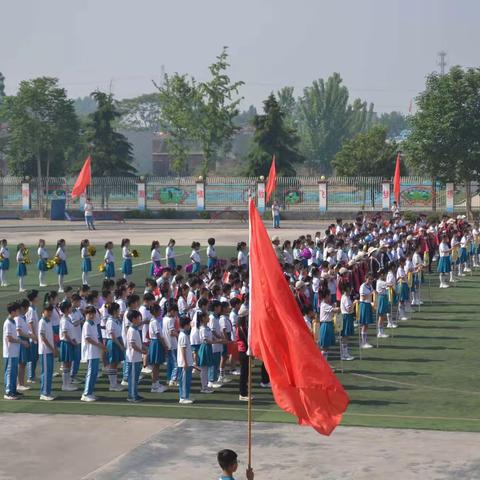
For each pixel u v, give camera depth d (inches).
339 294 1168.2
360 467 661.9
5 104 3494.1
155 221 3070.9
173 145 4210.1
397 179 2807.6
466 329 1220.5
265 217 3093.0
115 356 917.8
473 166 2854.3
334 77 6461.6
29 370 956.6
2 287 1619.1
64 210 3129.9
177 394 901.8
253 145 3681.1
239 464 674.2
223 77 3961.6
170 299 962.7
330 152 6461.6
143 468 671.1
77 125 3619.6
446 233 1784.0
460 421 777.6
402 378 947.3
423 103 2893.7
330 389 548.1
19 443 735.1
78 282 1663.4
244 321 868.0
